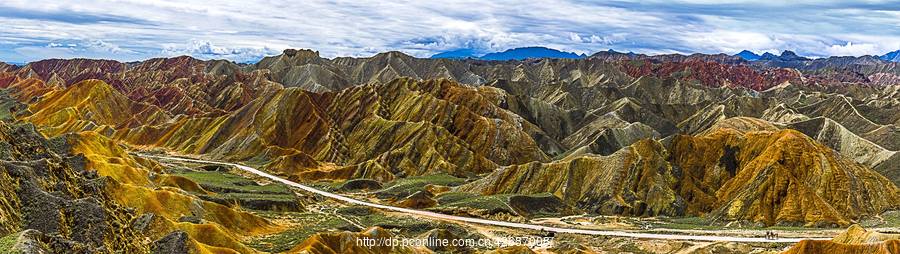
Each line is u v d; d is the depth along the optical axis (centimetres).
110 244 8300
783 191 18000
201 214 13750
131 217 10481
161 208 13212
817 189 18488
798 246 12281
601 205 18938
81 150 16675
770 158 19150
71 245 7256
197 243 9619
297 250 11306
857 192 18462
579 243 15200
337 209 18100
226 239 11188
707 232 16025
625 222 17462
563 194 19412
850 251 11744
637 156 19950
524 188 19962
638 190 19238
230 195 17412
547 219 17812
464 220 17012
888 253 11250
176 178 17188
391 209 18238
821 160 19112
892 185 19138
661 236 15475
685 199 19112
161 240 9381
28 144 11738
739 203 17975
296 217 16475
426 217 17262
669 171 19738
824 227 16825
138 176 15625
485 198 18750
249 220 14475
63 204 8400
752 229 16750
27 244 6656
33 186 8525
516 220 17338
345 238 11881
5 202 7981
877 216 17900
